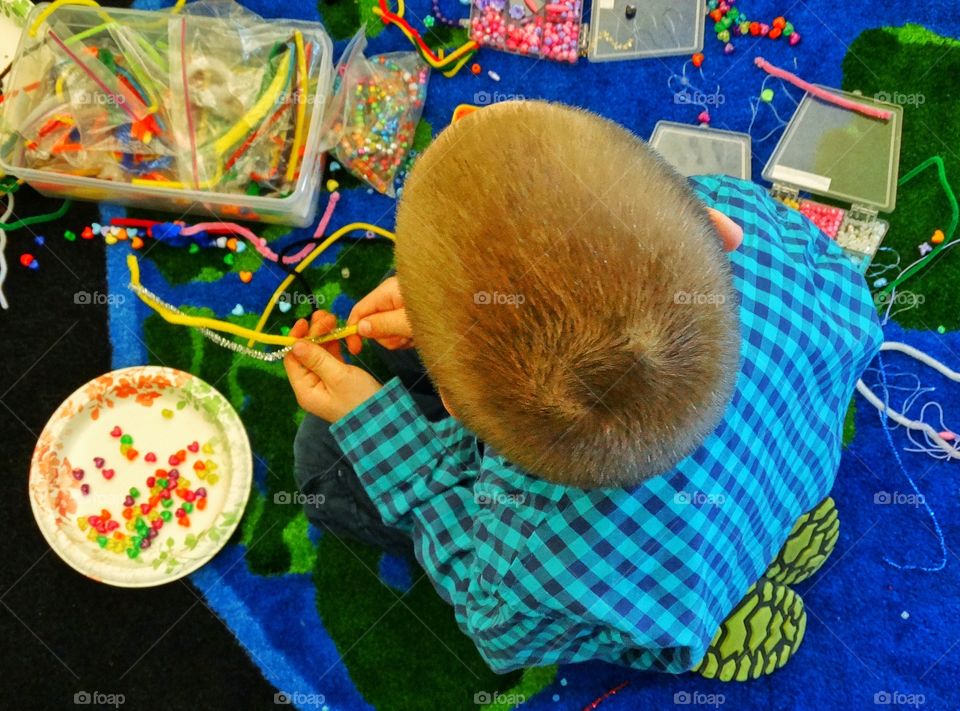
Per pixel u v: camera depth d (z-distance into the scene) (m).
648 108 1.24
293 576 1.17
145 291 1.11
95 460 1.13
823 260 0.87
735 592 0.81
